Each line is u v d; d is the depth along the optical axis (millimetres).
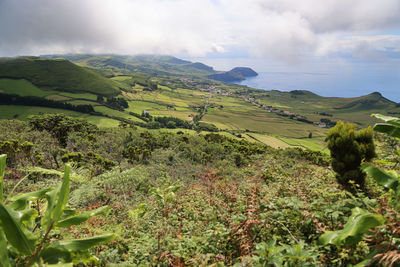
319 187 4375
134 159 20859
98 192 6422
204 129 123375
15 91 149500
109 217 5395
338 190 3469
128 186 7730
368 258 1866
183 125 127625
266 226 2930
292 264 2070
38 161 11828
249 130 138250
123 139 31031
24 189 5820
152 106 182000
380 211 2375
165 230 3727
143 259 3121
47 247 1884
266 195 3881
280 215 3133
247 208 3473
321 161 20641
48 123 31719
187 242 3199
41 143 18609
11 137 19656
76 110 122062
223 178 8797
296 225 3027
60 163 13016
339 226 2648
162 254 2926
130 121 118938
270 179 6801
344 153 5004
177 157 23781
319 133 142000
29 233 1840
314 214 2818
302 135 134000
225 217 3850
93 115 119438
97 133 38125
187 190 6785
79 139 26656
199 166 21328
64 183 2047
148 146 30156
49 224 1961
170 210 4770
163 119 128375
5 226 1742
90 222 4625
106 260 2902
